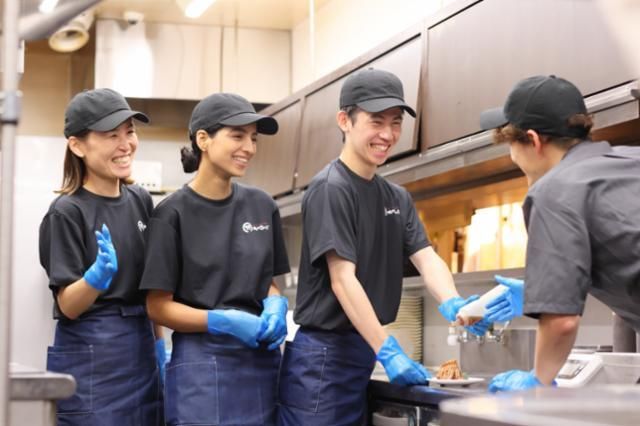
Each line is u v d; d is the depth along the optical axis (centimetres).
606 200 203
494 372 364
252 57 646
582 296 201
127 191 309
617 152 223
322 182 272
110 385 287
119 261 294
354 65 454
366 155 271
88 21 573
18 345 445
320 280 274
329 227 264
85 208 293
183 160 290
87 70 646
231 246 282
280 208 529
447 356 450
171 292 276
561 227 202
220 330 268
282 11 617
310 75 623
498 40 337
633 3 165
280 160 536
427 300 471
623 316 221
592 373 253
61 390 167
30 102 664
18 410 166
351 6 568
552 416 113
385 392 276
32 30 176
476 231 410
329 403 270
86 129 290
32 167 463
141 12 610
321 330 275
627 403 116
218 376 271
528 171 224
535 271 204
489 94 339
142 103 630
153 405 299
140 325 297
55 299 292
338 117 279
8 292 140
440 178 399
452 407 132
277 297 288
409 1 493
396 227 286
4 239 141
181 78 628
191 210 279
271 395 281
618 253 202
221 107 276
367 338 263
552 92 214
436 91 375
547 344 206
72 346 288
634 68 263
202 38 636
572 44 295
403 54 405
